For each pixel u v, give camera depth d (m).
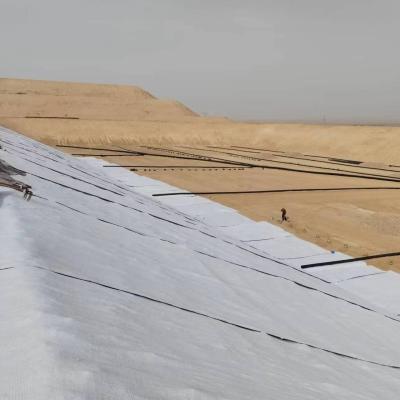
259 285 10.83
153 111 134.25
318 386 5.71
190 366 4.42
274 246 21.03
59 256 6.25
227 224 24.47
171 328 5.44
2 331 3.70
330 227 30.88
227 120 126.25
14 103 119.94
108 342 3.99
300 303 10.64
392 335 10.78
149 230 12.55
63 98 130.88
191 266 10.03
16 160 15.66
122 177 38.19
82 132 92.88
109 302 5.25
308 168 62.66
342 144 86.25
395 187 47.47
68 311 4.32
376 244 27.14
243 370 5.09
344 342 8.82
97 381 3.17
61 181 15.84
